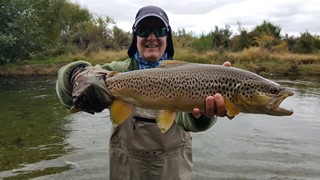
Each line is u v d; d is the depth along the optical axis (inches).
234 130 96.3
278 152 79.2
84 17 425.1
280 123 104.5
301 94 158.4
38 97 149.8
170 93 31.4
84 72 31.8
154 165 38.3
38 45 259.0
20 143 84.7
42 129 97.3
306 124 103.7
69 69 34.1
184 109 31.7
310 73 243.0
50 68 238.8
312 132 95.2
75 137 89.3
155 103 31.9
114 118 32.1
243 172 68.6
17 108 126.6
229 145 83.7
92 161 73.0
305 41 326.0
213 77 30.8
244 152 79.0
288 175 67.4
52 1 324.8
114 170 39.5
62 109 123.8
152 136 37.9
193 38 358.3
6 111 121.3
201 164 72.2
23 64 245.6
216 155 77.2
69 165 70.9
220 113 30.5
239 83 30.4
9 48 239.9
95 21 371.9
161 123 31.7
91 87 30.4
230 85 30.5
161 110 32.1
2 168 68.9
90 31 340.5
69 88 33.8
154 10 38.3
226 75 30.7
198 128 36.0
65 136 90.4
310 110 123.3
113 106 32.1
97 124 102.1
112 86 31.9
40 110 122.8
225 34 329.1
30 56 267.0
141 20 38.0
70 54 290.7
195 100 31.1
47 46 286.4
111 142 39.6
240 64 251.1
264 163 72.7
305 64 262.5
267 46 311.0
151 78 31.8
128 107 32.4
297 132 95.1
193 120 35.5
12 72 230.1
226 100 30.6
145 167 38.4
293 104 134.3
